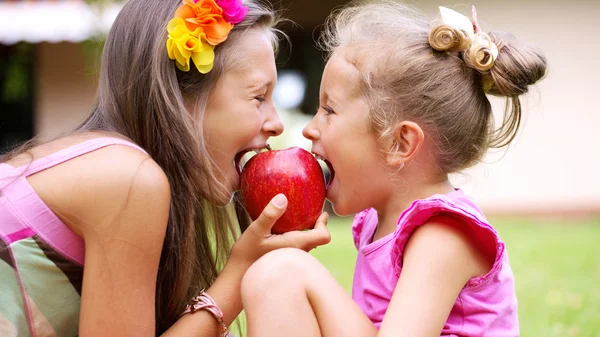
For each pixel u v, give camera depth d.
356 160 2.54
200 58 2.42
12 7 9.75
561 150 10.39
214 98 2.49
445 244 2.28
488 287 2.38
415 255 2.29
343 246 7.31
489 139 2.66
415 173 2.54
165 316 2.56
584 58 10.31
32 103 11.04
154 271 2.31
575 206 10.35
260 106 2.60
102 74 2.60
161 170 2.31
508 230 8.62
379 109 2.49
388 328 2.17
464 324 2.36
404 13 2.76
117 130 2.51
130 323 2.26
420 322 2.18
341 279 5.64
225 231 2.82
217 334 2.45
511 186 10.45
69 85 10.61
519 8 10.28
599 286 5.49
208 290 2.47
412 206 2.31
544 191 10.43
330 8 11.22
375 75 2.51
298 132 10.08
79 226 2.25
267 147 2.70
